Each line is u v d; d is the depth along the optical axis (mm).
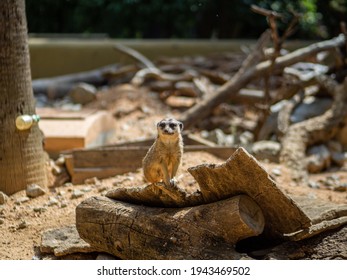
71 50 9180
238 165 3725
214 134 6172
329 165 5906
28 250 4238
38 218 4523
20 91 4746
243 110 7270
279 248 3910
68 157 5117
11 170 4762
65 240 4211
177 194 3896
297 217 3844
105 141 6012
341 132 6199
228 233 3787
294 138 5797
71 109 6848
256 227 3785
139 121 6770
